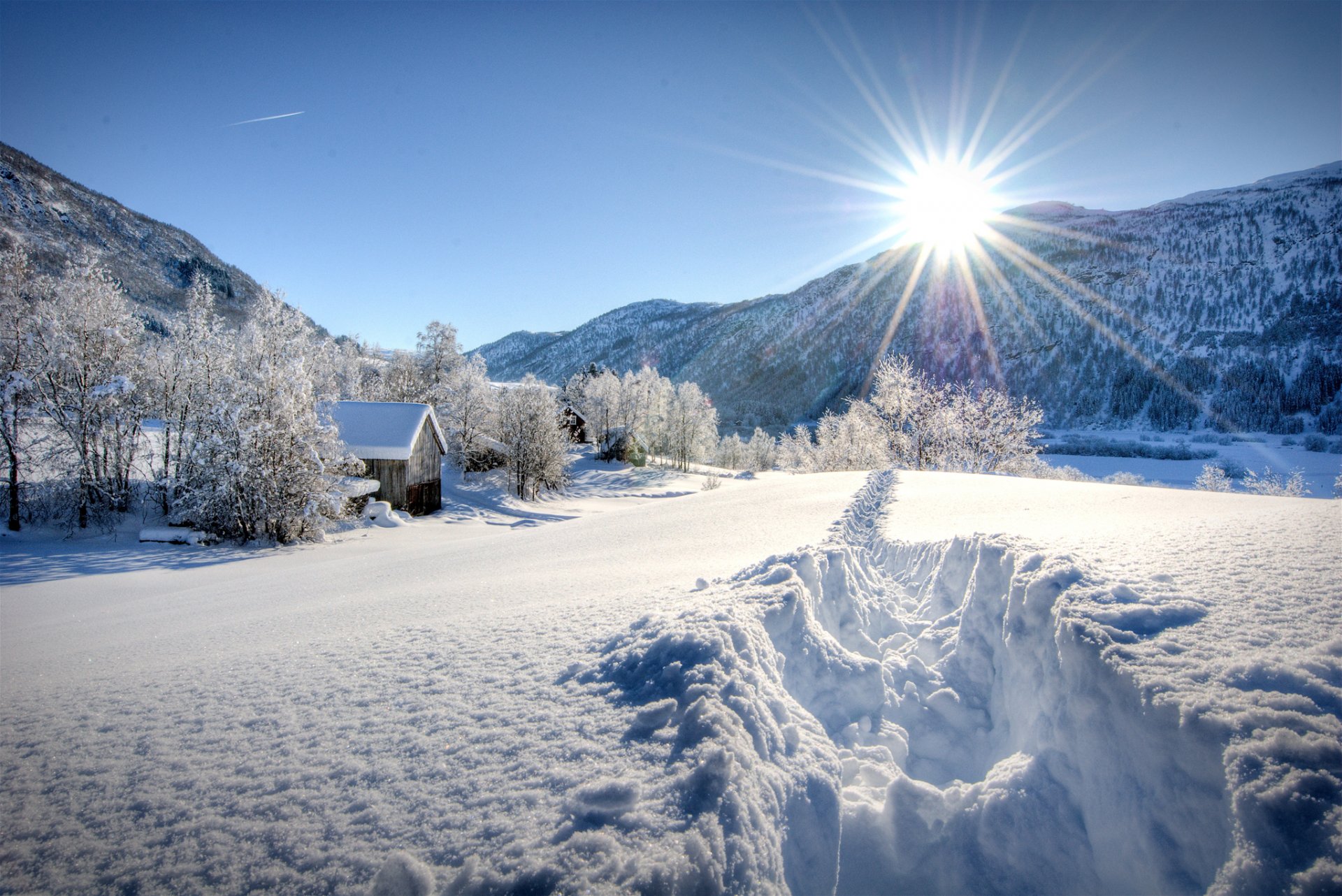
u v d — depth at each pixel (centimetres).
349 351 4997
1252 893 204
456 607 633
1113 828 279
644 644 370
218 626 683
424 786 255
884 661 485
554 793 244
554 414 4459
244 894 200
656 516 1736
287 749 293
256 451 2152
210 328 2461
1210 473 3106
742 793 239
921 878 303
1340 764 219
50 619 967
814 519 1238
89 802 255
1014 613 424
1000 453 2911
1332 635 290
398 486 3150
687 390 7138
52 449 2252
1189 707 261
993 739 405
